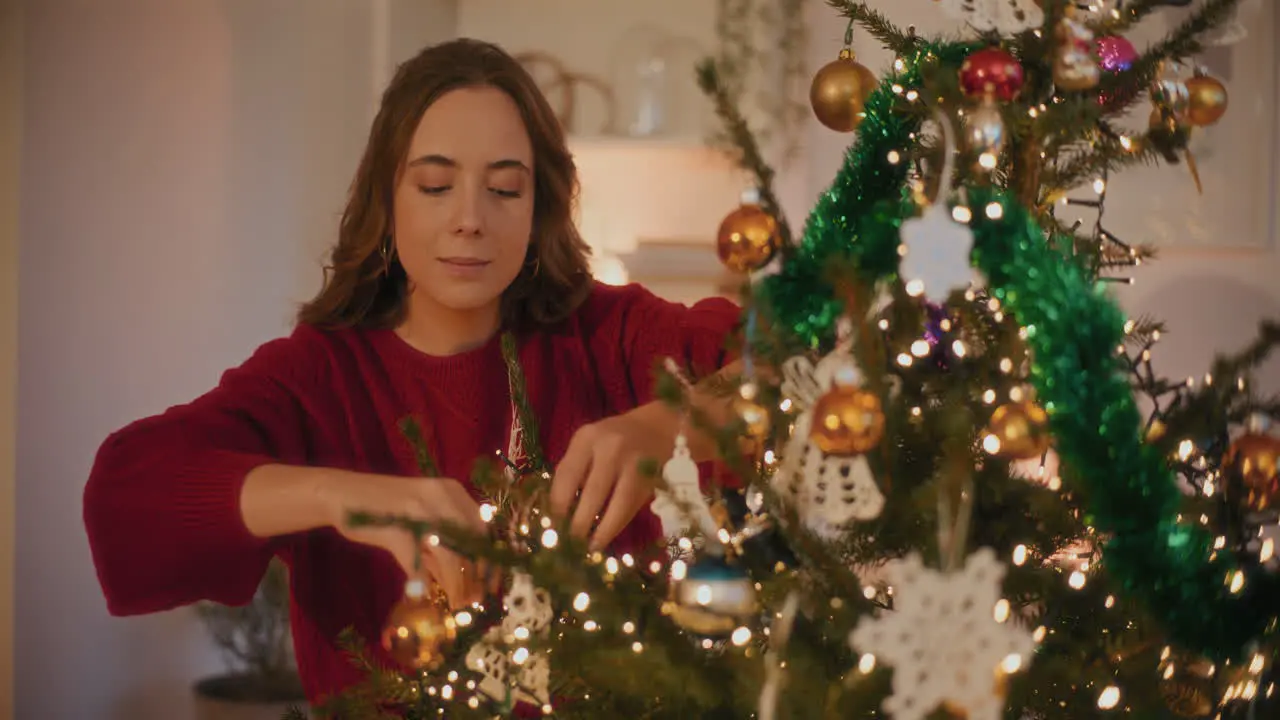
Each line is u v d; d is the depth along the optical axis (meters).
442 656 0.72
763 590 0.65
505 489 0.75
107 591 0.95
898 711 0.55
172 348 2.54
